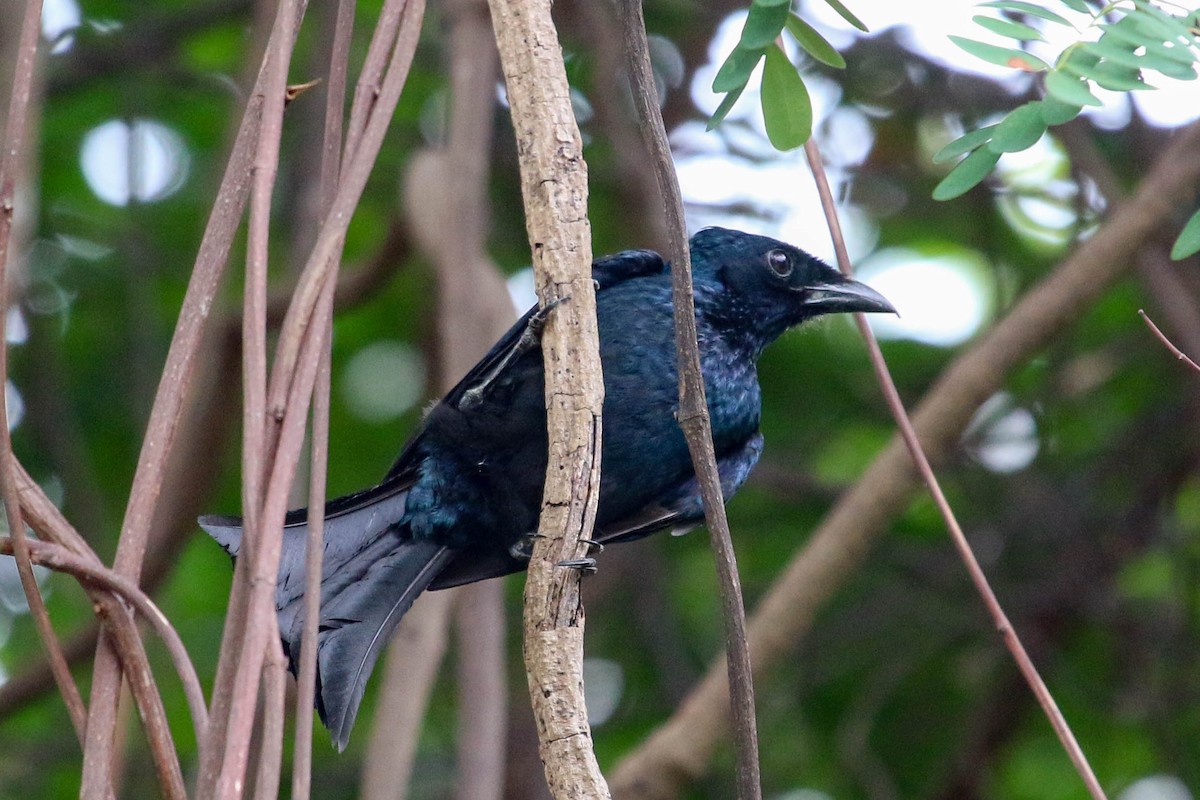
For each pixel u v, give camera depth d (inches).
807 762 553.3
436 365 447.5
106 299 567.2
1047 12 213.5
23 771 528.1
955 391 378.3
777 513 573.6
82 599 552.7
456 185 366.3
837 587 378.9
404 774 312.7
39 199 562.6
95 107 569.0
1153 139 534.3
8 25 365.4
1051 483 549.6
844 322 568.7
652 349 318.7
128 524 176.6
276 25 184.2
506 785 538.0
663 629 556.7
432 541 299.9
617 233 557.3
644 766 360.8
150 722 172.9
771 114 239.8
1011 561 551.2
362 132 189.8
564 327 206.4
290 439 164.7
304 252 466.0
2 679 545.6
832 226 279.4
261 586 157.5
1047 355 574.9
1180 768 529.7
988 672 547.2
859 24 227.9
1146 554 552.4
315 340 170.6
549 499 201.9
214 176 445.4
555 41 213.8
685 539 583.8
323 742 558.3
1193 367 250.4
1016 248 589.9
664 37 561.0
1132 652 545.0
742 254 357.7
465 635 331.6
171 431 179.6
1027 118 217.6
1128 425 557.9
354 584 287.1
